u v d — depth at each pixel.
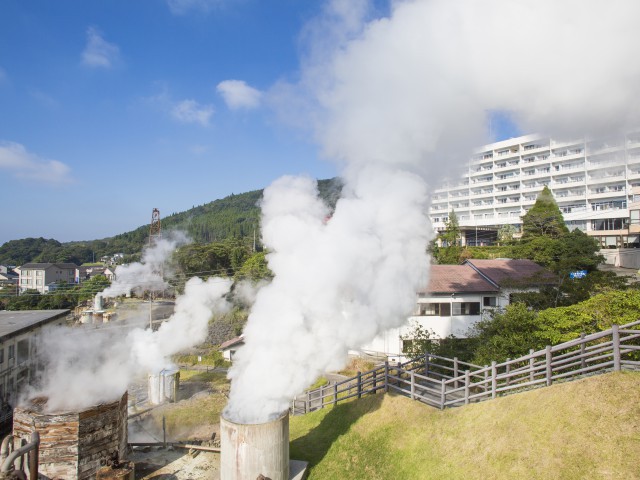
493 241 69.50
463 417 11.39
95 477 11.54
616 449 8.02
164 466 12.60
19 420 11.60
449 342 21.09
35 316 21.36
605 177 62.75
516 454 9.23
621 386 9.24
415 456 10.98
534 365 12.26
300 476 11.35
